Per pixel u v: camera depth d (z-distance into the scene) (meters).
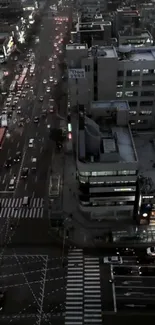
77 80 119.12
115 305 87.12
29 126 163.38
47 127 161.62
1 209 118.94
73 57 126.19
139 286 91.62
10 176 133.38
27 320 84.44
